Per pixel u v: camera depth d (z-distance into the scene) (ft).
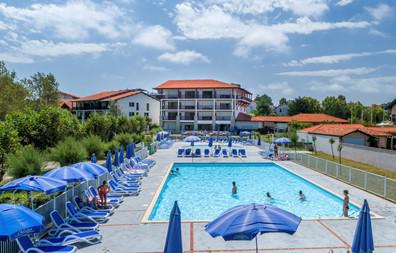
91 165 48.98
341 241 36.24
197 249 34.01
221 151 121.19
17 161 51.75
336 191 62.44
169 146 150.20
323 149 124.98
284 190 70.23
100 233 38.50
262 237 37.22
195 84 271.08
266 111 354.95
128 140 112.68
